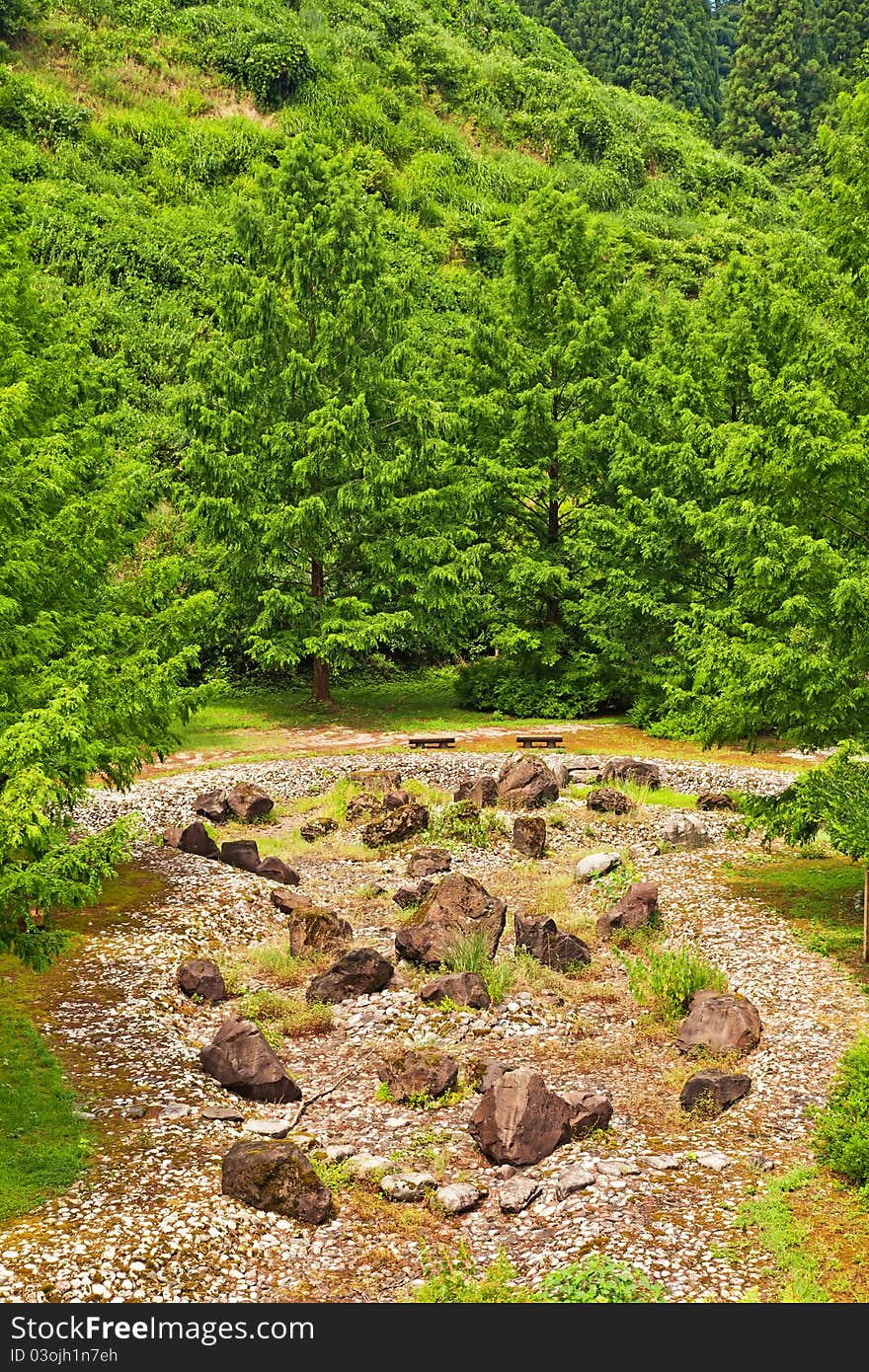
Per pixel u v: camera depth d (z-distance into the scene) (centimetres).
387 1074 968
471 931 1252
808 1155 816
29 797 854
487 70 6238
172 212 4122
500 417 2789
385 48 5988
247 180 4444
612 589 2534
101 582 1454
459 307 4084
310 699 2792
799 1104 896
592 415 2738
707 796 1852
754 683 1243
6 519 1159
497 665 2828
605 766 1989
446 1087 954
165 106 4691
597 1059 1015
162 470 2958
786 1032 1026
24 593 1216
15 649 1151
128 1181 777
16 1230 708
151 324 3550
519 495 2747
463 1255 714
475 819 1727
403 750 2269
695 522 1565
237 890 1427
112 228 3841
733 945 1262
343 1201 786
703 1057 1001
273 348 2609
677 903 1418
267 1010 1124
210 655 2898
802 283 1482
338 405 2588
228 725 2538
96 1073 948
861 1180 768
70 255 3644
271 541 2480
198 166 4425
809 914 1350
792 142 7794
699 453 2425
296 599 2509
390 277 2834
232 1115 887
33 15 4672
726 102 8275
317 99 5144
